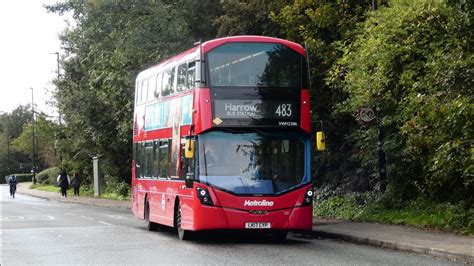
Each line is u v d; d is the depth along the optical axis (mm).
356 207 21797
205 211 15203
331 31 23375
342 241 16766
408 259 13008
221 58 15711
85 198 48531
